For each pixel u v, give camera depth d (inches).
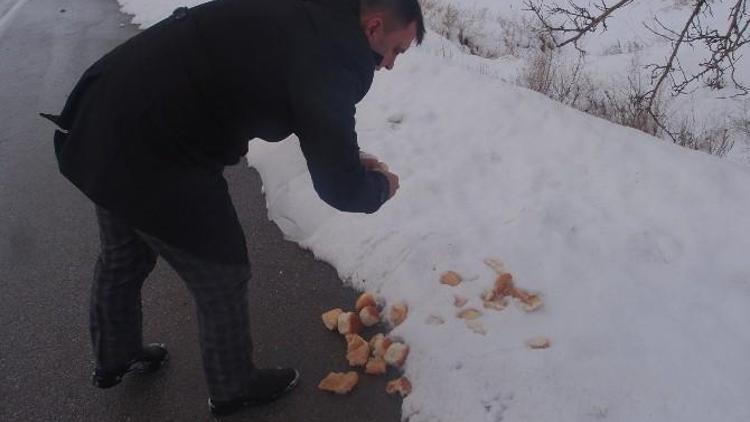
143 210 79.3
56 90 248.8
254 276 133.9
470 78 217.0
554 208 141.0
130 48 80.0
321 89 74.0
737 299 116.2
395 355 108.7
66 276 139.2
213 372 95.7
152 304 127.7
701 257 127.5
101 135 78.0
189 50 76.8
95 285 97.9
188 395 107.4
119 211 79.4
